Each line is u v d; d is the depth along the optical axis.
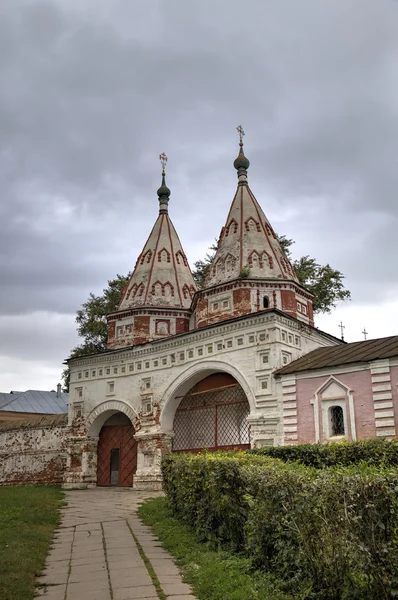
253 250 25.59
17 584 7.30
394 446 11.83
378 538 5.34
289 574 6.77
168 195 33.38
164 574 7.99
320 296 33.81
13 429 31.39
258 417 19.77
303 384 19.12
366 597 5.52
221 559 8.33
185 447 23.95
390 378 17.05
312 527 6.23
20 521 12.59
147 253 30.89
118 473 26.48
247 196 28.09
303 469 7.39
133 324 28.06
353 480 5.65
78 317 38.97
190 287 30.20
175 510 12.88
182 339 23.98
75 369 28.77
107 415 27.19
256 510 7.57
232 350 21.69
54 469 28.91
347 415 17.77
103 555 9.46
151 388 24.89
